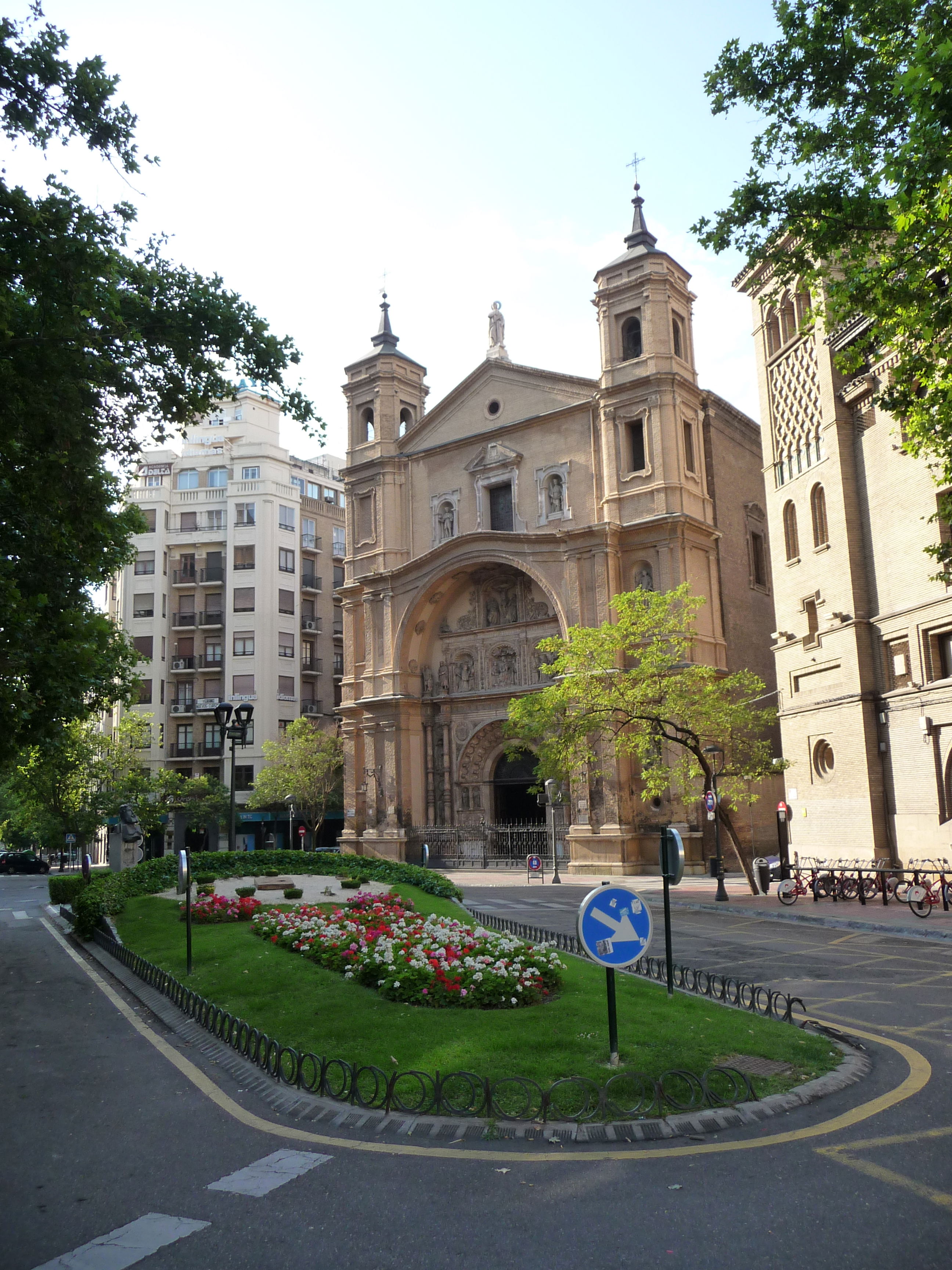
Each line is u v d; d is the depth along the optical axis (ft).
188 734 204.54
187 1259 18.08
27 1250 18.74
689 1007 34.37
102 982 51.80
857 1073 28.19
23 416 36.94
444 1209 19.70
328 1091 26.94
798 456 99.14
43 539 44.86
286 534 212.64
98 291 38.65
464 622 160.15
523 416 153.28
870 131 44.19
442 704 159.33
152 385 46.78
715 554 140.97
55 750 61.77
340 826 208.44
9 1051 35.86
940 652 80.89
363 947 42.78
